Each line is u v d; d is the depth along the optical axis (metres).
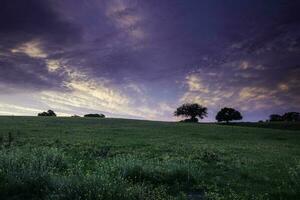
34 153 16.17
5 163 12.76
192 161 21.66
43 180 11.12
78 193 9.97
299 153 32.50
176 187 13.23
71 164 17.16
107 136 42.12
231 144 39.81
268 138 56.28
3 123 58.88
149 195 10.66
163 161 20.23
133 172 14.33
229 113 131.75
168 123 86.44
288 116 178.62
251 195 12.32
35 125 57.22
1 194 10.20
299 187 13.20
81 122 72.50
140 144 32.81
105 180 11.07
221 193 12.73
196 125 82.06
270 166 20.62
